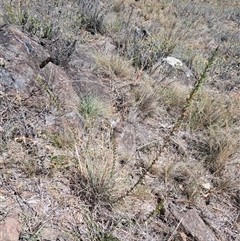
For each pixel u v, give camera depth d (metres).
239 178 3.09
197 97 4.12
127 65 4.42
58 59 3.83
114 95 3.79
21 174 2.27
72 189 2.33
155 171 2.85
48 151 2.50
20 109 2.74
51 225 2.04
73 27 5.31
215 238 2.38
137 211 2.40
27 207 2.07
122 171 2.61
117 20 6.47
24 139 2.47
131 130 3.26
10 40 3.34
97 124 3.12
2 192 2.10
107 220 2.23
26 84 2.99
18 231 1.88
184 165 2.90
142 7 9.03
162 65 4.93
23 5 4.55
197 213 2.59
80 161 2.41
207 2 13.16
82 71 3.97
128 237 2.18
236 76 5.91
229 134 3.36
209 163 3.23
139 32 6.13
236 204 2.86
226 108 4.12
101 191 2.30
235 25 11.16
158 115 3.81
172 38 6.89
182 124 3.69
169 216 2.44
